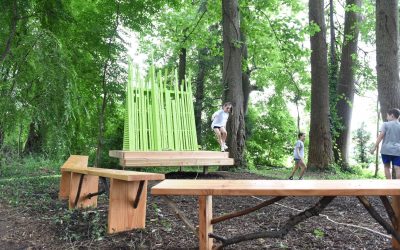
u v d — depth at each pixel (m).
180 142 10.77
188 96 11.27
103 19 11.39
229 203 6.31
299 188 3.17
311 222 4.86
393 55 11.65
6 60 8.26
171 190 3.23
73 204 5.61
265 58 23.75
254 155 28.47
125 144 10.33
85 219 4.87
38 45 8.13
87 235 4.24
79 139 11.55
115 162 13.27
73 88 8.44
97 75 11.64
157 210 5.44
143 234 4.28
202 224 3.47
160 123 10.61
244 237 3.40
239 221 4.89
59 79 8.09
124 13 11.52
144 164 8.98
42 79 7.97
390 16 11.66
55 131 8.12
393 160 8.47
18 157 10.72
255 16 17.09
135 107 10.42
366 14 20.67
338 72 21.30
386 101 11.59
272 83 29.92
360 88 22.50
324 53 16.69
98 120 12.30
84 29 11.22
